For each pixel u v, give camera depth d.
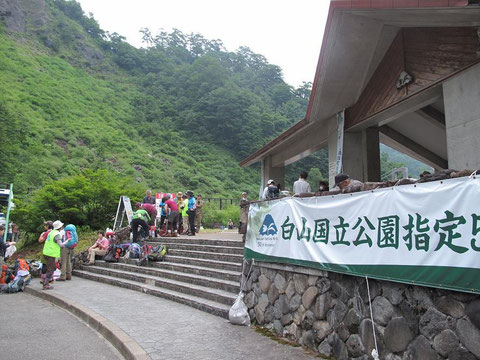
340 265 4.12
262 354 4.38
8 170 35.66
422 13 6.04
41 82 69.81
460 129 6.11
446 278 2.98
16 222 16.33
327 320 4.36
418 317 3.26
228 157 70.69
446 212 3.06
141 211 13.39
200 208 16.62
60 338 5.67
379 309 3.66
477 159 5.77
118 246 12.93
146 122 74.19
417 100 7.38
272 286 5.47
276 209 5.54
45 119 58.34
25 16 92.25
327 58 7.97
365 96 8.72
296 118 84.94
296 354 4.36
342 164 9.45
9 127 43.59
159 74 95.50
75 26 99.19
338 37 7.54
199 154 68.88
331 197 4.41
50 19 96.56
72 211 16.03
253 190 59.72
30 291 10.05
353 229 4.02
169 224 14.34
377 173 9.30
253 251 6.07
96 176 18.19
